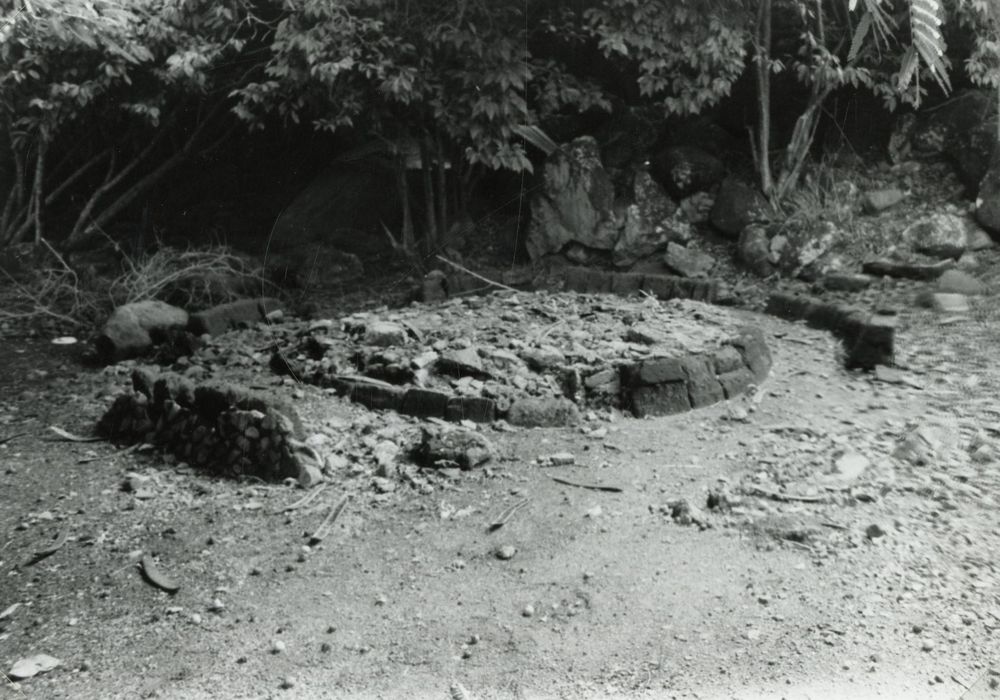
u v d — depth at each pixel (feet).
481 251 29.35
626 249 27.99
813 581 11.03
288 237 30.35
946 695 8.69
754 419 16.26
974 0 23.89
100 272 28.73
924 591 10.69
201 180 34.68
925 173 28.48
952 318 21.66
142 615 11.23
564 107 30.99
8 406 19.13
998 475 13.80
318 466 14.83
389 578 11.75
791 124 30.48
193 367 19.39
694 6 26.73
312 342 19.66
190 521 13.58
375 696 9.37
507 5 26.68
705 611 10.52
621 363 17.25
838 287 24.84
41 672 10.14
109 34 25.40
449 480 14.39
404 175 29.22
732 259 27.45
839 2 28.30
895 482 13.66
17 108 28.43
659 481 13.96
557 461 14.74
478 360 17.93
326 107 28.25
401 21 26.40
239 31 28.81
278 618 10.97
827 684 8.99
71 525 13.58
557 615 10.66
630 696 9.06
